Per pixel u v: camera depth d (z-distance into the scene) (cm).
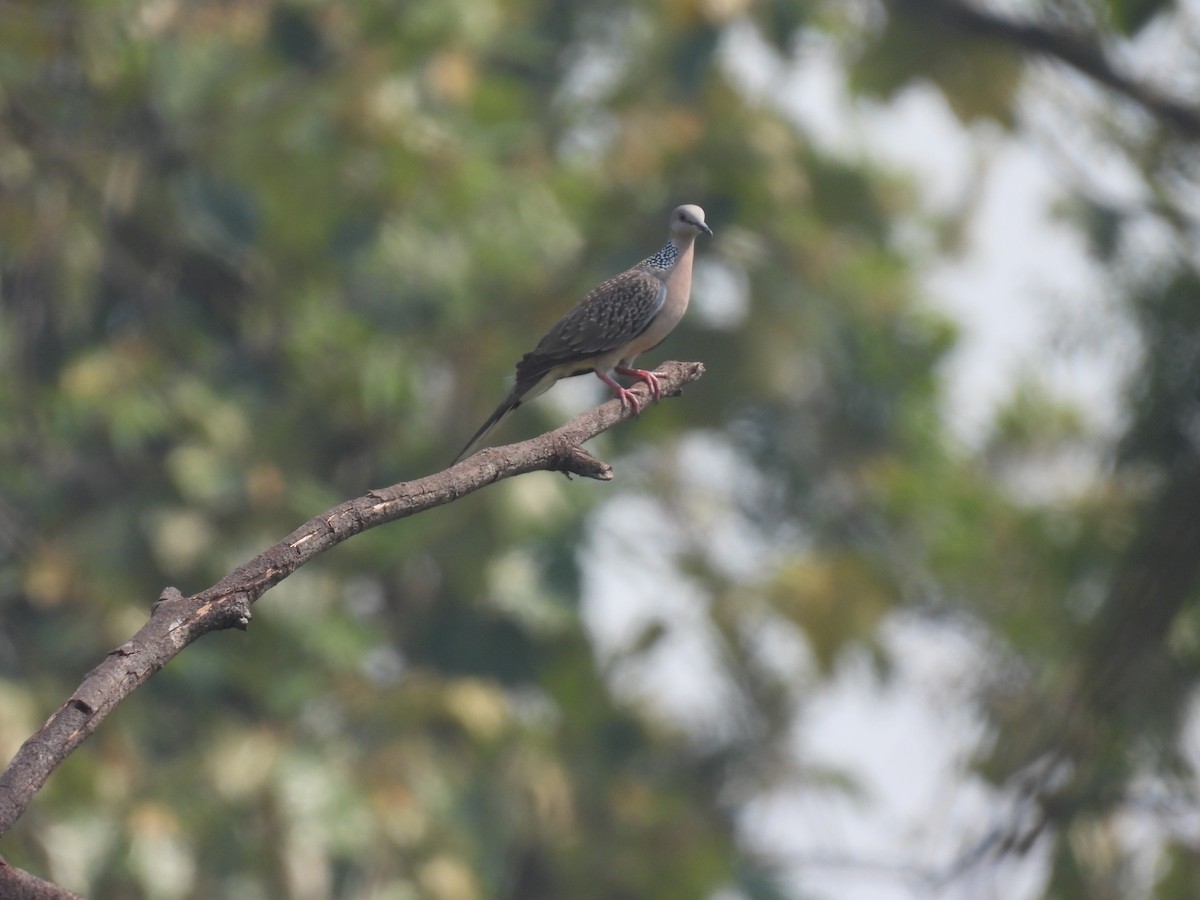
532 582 1789
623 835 1891
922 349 2012
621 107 1889
